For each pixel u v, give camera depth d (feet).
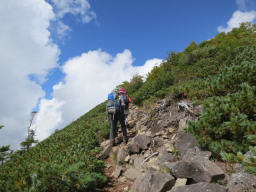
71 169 9.34
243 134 8.73
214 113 10.11
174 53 50.83
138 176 10.75
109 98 17.94
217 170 7.65
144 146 13.75
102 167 12.44
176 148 11.57
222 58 31.53
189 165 8.45
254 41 48.11
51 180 8.98
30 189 8.04
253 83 13.67
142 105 28.58
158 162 11.19
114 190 10.53
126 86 49.11
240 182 6.23
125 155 14.34
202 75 28.12
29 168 12.51
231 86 14.60
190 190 6.79
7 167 18.42
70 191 9.65
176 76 33.06
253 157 6.51
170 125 15.70
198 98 17.29
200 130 9.95
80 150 14.43
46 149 22.11
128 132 19.49
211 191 6.37
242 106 9.98
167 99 20.38
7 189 8.68
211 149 9.12
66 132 30.96
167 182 8.07
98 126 24.59
